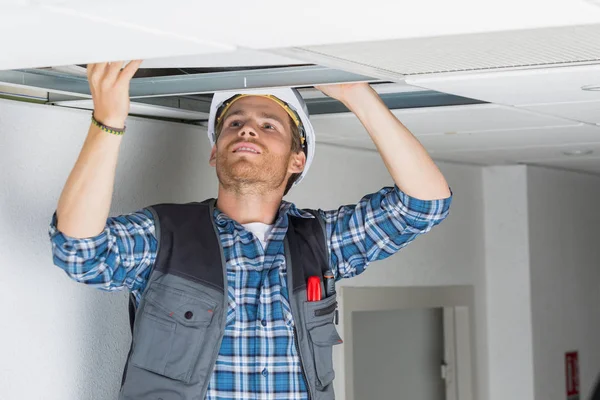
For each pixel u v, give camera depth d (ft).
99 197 6.27
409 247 12.32
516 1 4.23
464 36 5.07
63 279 7.79
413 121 8.77
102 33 4.62
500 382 13.74
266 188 7.36
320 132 9.68
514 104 7.74
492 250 13.82
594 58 5.82
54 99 7.66
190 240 7.00
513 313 13.66
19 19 4.35
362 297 11.44
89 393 8.02
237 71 6.50
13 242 7.38
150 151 8.64
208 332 6.81
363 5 4.22
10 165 7.34
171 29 4.58
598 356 15.53
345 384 11.07
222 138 7.38
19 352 7.43
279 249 7.28
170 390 6.70
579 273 15.01
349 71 6.09
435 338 14.01
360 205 7.82
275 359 6.98
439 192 7.54
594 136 10.10
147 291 6.88
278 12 4.30
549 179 14.25
